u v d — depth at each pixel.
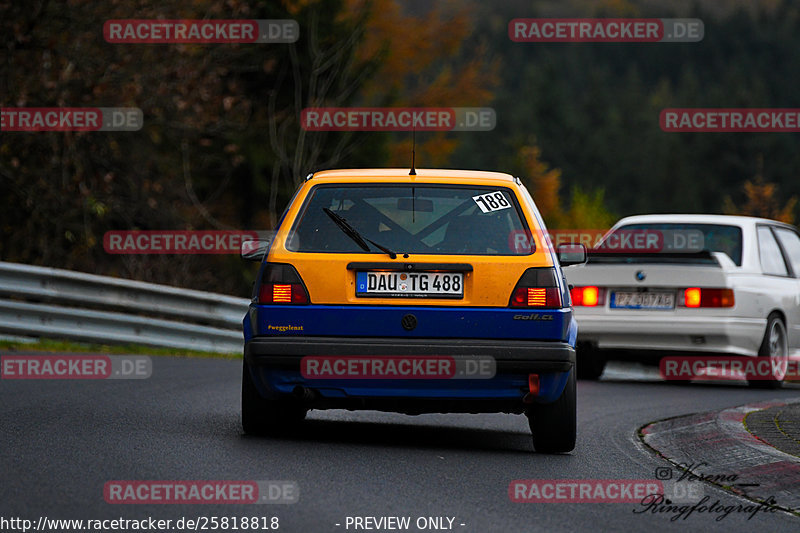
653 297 46.06
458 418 33.69
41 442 23.47
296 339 24.44
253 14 88.56
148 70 78.56
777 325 47.56
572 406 25.34
